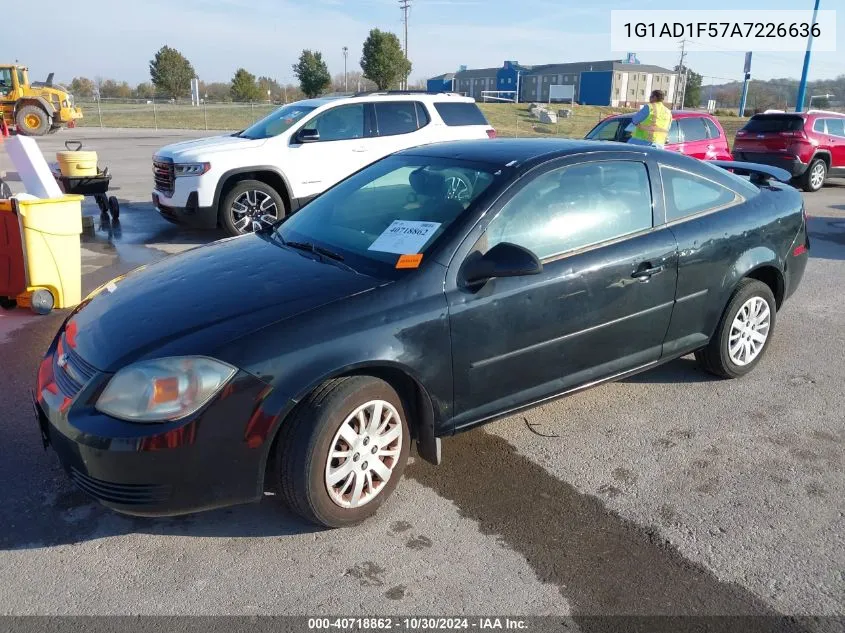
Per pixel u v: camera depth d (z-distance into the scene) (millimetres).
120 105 51969
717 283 4242
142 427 2658
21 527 3057
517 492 3379
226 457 2744
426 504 3273
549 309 3461
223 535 3031
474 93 117688
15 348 5059
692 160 4301
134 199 12492
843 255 8617
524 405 3537
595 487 3428
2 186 6848
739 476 3525
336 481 2951
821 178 14867
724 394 4488
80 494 3299
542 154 3684
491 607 2615
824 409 4285
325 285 3131
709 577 2779
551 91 72500
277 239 3936
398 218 3594
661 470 3582
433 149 4129
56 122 27266
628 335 3854
